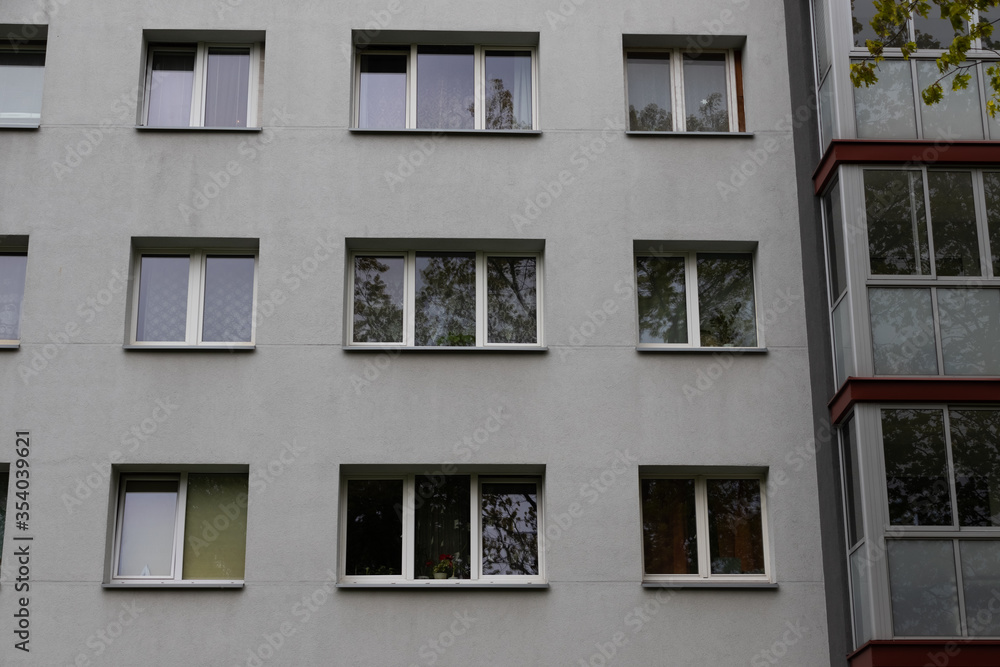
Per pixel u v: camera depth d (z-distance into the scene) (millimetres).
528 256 17750
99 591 15625
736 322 17516
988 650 14141
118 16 18125
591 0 18453
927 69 16328
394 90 18438
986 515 14648
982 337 15320
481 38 18422
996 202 15773
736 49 18703
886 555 14508
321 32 18125
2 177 17250
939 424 14961
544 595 15781
